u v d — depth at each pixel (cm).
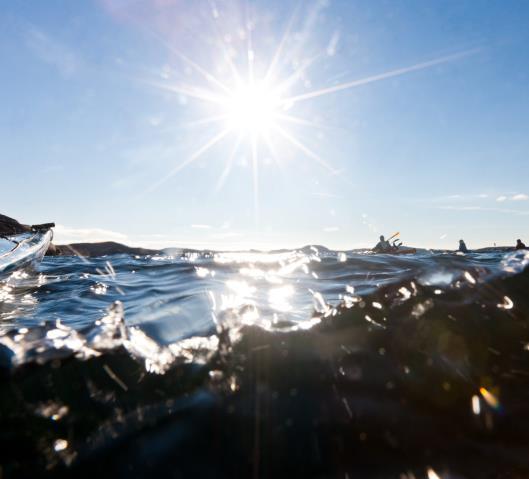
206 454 96
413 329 158
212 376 134
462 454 100
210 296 318
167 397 125
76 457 97
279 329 172
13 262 554
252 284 392
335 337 158
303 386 125
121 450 98
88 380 133
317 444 101
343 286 355
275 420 108
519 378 129
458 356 142
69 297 364
